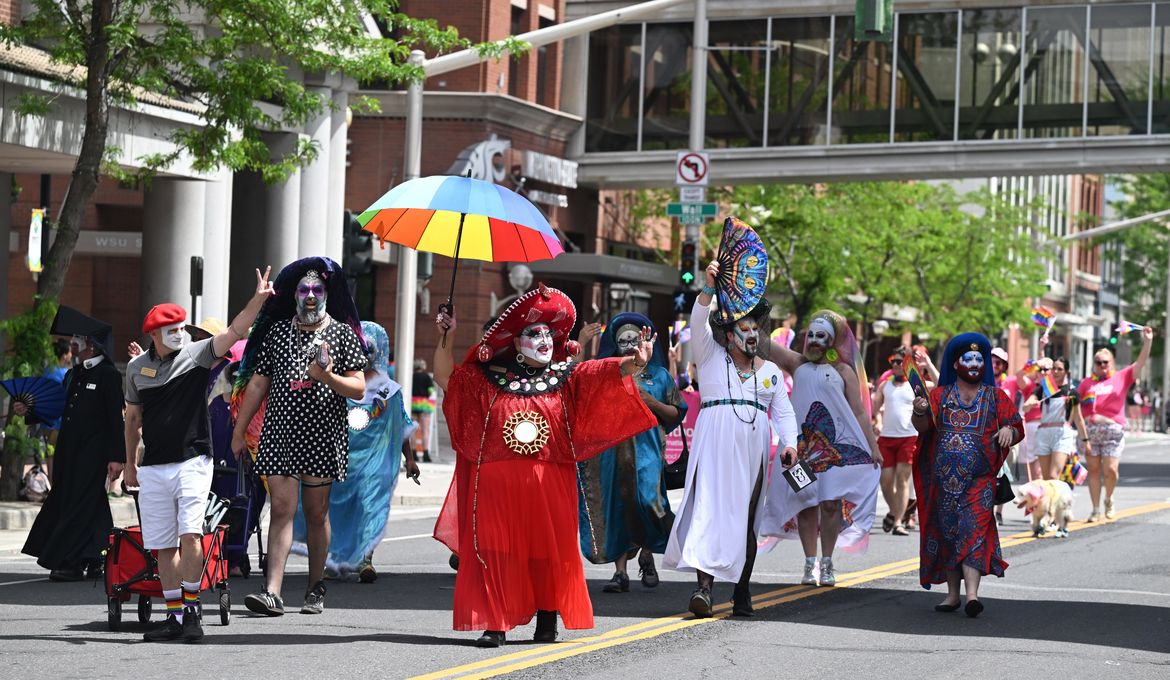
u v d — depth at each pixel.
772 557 18.11
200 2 22.92
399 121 41.53
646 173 45.44
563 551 11.35
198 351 11.48
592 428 11.27
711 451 13.05
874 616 13.55
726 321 13.16
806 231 49.41
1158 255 85.69
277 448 12.48
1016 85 43.25
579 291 46.00
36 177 41.25
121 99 23.25
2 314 25.80
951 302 58.78
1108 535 21.45
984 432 13.66
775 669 10.91
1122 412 23.75
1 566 16.09
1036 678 10.80
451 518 12.52
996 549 13.71
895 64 44.06
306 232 31.36
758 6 45.00
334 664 10.63
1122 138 42.03
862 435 15.28
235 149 23.09
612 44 46.28
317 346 12.40
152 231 28.53
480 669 10.55
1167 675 11.03
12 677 10.06
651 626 12.69
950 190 58.41
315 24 24.56
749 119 45.28
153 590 11.91
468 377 11.31
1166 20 42.06
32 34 21.58
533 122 43.44
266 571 12.80
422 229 12.12
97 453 14.88
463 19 41.06
